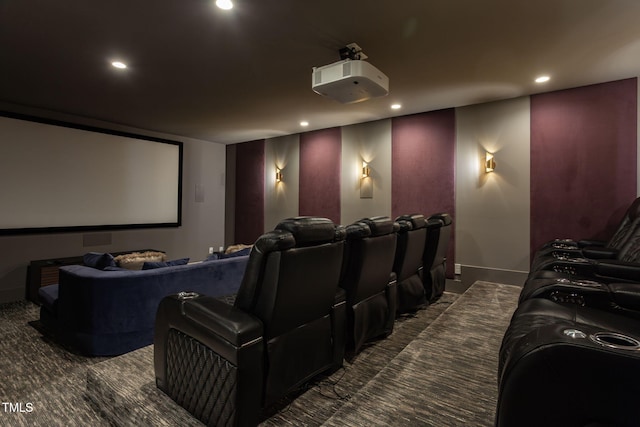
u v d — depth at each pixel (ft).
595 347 2.79
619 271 7.36
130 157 18.85
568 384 2.84
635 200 10.68
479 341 7.88
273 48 9.43
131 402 5.83
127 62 10.34
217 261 10.61
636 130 11.50
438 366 6.66
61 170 16.06
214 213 23.79
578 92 12.46
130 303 8.83
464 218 14.94
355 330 7.56
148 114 16.30
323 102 14.39
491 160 14.16
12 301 14.49
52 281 14.16
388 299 8.98
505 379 3.17
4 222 14.42
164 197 20.51
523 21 8.02
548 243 12.26
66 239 16.31
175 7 7.42
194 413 5.39
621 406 2.66
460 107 14.99
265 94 13.38
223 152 24.45
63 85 12.32
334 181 19.08
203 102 14.38
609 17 7.80
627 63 10.40
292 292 5.42
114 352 8.84
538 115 13.24
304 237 5.40
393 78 11.65
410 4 7.33
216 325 4.99
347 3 7.29
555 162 12.92
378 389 5.83
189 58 10.05
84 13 7.65
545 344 2.97
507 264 13.96
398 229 8.79
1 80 11.84
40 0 7.14
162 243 20.47
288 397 6.51
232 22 8.07
